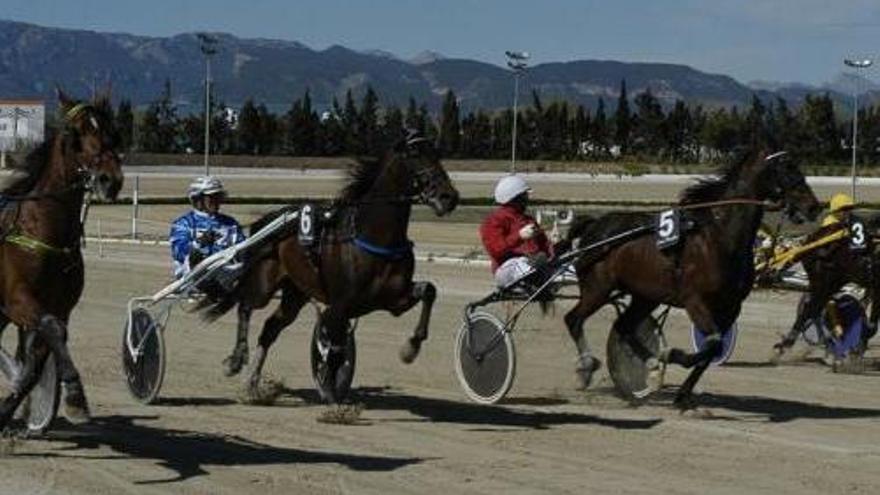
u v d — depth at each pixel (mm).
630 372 11250
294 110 87312
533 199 49438
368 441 9328
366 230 9969
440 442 9320
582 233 11500
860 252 13492
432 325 16562
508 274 11102
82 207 8648
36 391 9102
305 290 10711
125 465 8422
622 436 9617
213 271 11094
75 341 15031
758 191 10242
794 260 13875
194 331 15820
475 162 84562
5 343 14383
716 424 10203
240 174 66562
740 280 10406
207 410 10641
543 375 12883
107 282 22172
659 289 10656
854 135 49844
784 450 9156
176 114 86688
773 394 11945
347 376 10977
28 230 8352
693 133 95875
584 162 88250
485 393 10938
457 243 31828
